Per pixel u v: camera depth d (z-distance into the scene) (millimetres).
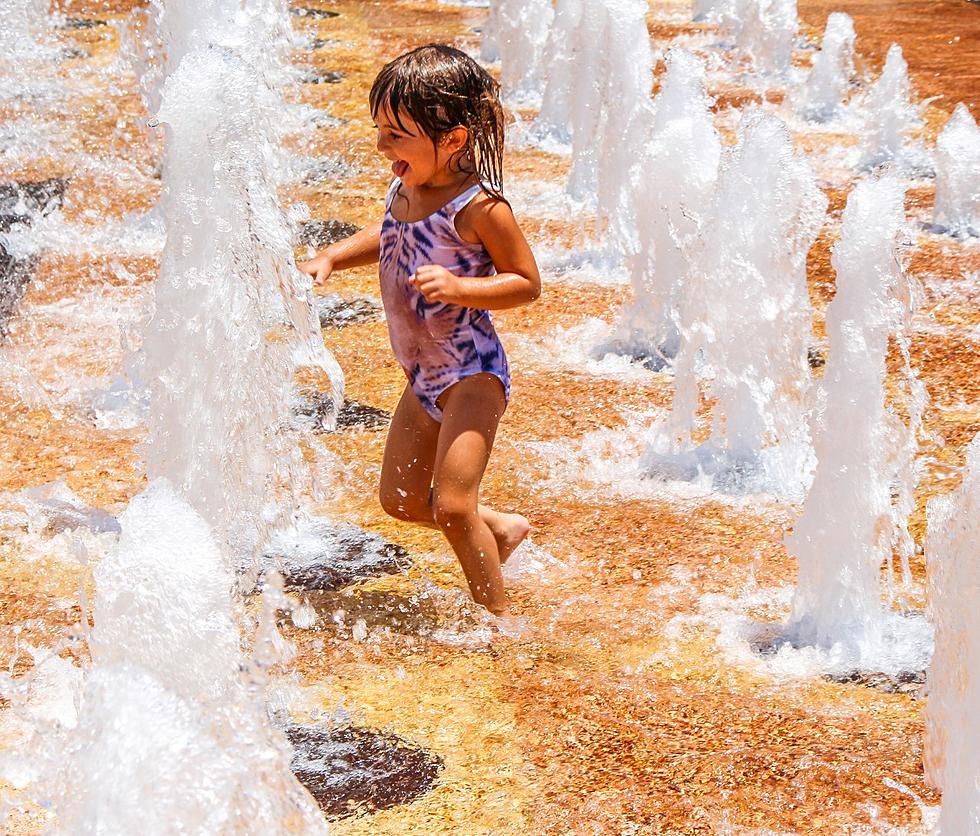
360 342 6379
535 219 8383
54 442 5246
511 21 11781
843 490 3932
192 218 4531
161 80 10195
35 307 6738
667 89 6359
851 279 4004
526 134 10500
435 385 3830
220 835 2549
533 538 4551
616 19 7980
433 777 3252
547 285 7242
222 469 4590
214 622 2682
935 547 3023
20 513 4656
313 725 3471
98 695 2609
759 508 4812
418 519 4012
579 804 3135
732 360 5285
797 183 5270
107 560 2686
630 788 3197
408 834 3033
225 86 4508
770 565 4387
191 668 2678
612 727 3457
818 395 4012
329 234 7895
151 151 9648
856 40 13469
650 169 6168
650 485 4992
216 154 4523
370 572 4305
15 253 7492
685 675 3736
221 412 4582
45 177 8922
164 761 2541
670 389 5871
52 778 3084
